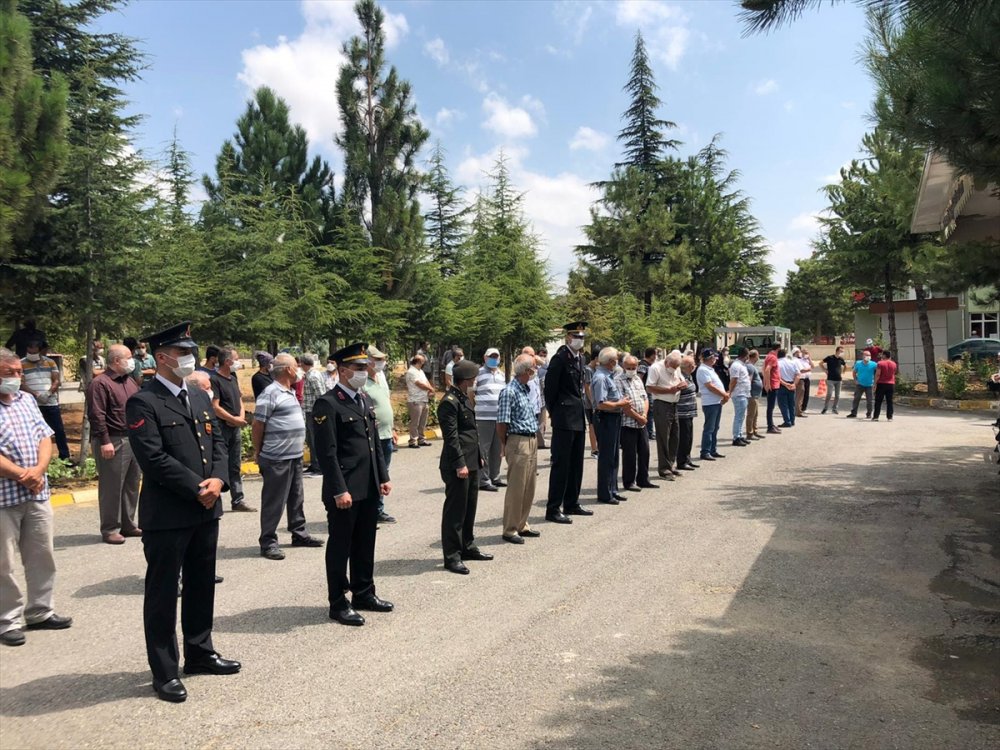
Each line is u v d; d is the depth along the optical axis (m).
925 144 6.69
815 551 7.27
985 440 14.87
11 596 5.07
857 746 3.69
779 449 14.27
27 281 12.47
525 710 4.05
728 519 8.63
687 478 11.38
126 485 7.93
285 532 8.34
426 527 8.43
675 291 36.31
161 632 4.24
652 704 4.13
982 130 6.07
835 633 5.20
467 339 22.66
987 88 5.78
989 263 11.73
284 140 21.30
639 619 5.46
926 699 4.21
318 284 17.25
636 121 40.31
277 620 5.46
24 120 10.11
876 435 16.00
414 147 20.22
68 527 8.45
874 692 4.30
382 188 19.97
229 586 6.29
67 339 18.38
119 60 16.94
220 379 9.17
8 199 9.91
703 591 6.10
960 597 5.95
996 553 7.16
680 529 8.20
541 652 4.85
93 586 6.27
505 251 23.61
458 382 6.95
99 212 12.05
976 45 5.46
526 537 7.93
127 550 7.44
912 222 11.88
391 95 19.77
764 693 4.27
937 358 31.11
